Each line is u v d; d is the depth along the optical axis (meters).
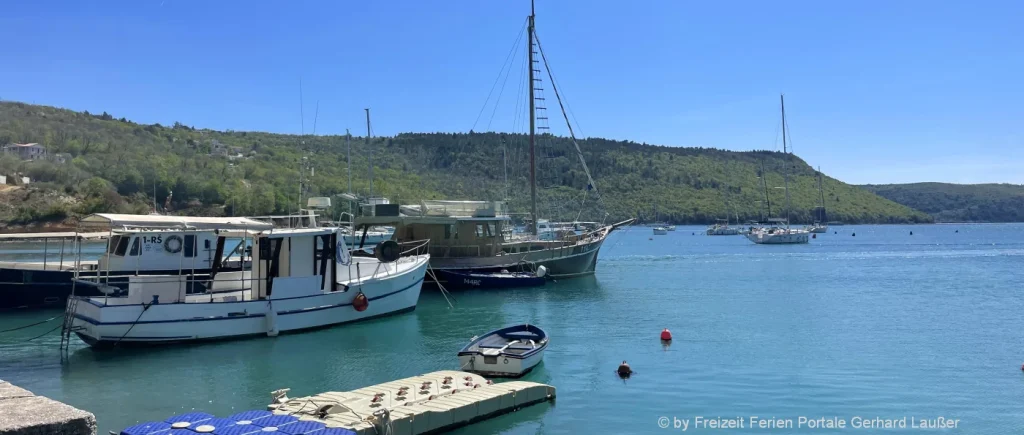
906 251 113.19
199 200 150.25
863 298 47.75
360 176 167.38
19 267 37.94
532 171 63.03
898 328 34.84
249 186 159.38
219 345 28.67
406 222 48.94
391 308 36.41
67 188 138.00
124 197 141.88
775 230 149.75
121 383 23.11
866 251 113.56
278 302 30.53
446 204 51.09
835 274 68.12
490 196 131.75
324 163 178.62
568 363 26.70
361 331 32.66
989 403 21.34
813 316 38.94
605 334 33.00
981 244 139.25
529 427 18.98
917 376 24.72
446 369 25.44
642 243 152.75
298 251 31.91
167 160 175.62
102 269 35.66
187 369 25.00
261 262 31.50
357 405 18.31
